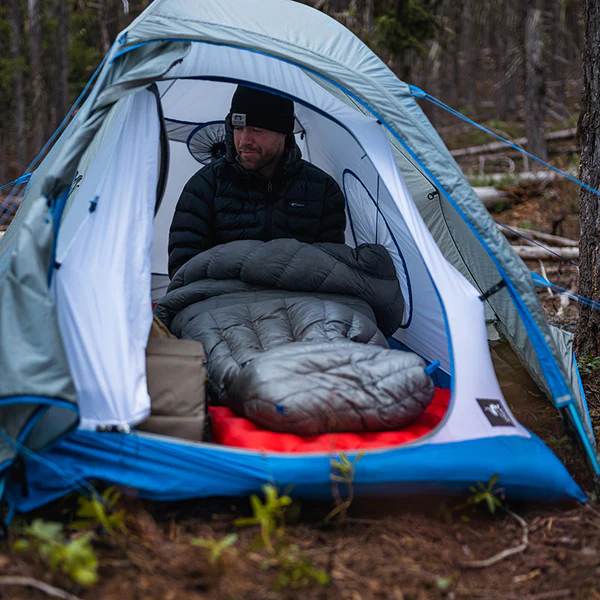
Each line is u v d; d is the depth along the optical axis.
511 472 2.72
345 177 4.48
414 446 2.66
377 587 2.26
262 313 3.46
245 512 2.66
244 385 2.85
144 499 2.61
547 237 7.46
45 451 2.50
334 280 3.70
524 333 3.58
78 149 2.80
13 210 7.96
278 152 3.94
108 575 2.25
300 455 2.58
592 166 4.17
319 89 3.81
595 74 4.09
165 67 3.05
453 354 2.89
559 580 2.40
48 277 2.62
